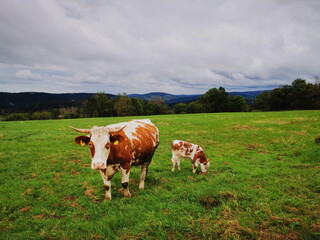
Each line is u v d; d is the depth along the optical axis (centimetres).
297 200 454
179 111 9050
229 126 2098
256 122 2338
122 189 586
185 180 676
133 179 666
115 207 475
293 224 354
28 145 1246
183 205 463
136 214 438
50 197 539
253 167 797
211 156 1001
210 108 8094
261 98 8025
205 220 391
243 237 338
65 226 403
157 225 387
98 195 546
